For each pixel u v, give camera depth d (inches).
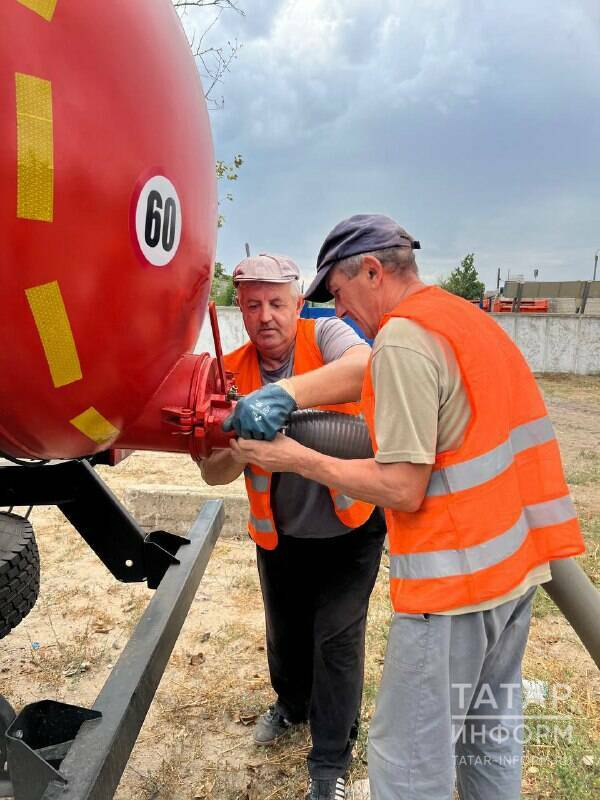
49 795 46.6
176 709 114.9
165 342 62.6
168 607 73.6
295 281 86.2
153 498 185.2
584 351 670.5
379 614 145.1
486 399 62.8
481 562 62.7
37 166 46.1
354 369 74.0
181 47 63.7
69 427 58.4
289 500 86.5
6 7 44.6
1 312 48.1
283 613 96.3
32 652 130.7
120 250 52.7
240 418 65.3
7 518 94.3
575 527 69.5
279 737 107.2
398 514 67.5
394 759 65.8
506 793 74.2
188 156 61.1
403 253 69.2
